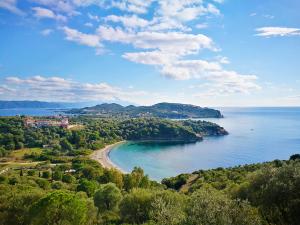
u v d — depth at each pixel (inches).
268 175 1327.5
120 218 1860.2
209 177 4320.9
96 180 4726.9
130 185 4163.4
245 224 896.3
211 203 970.7
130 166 7613.2
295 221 1031.0
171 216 1104.8
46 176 5255.9
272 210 1101.1
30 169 6259.8
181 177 4692.4
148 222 1364.4
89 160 7377.0
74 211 1464.1
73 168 6397.6
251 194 1330.0
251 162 7849.4
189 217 935.7
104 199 2429.9
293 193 1101.1
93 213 1940.2
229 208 941.2
